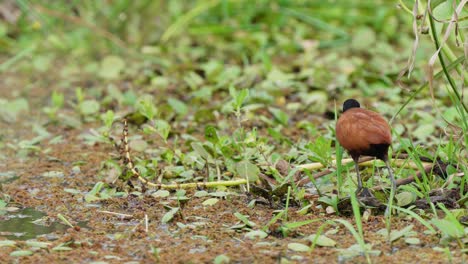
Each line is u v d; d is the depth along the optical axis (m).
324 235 7.49
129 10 18.31
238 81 14.03
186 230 7.80
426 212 7.97
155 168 9.60
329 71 15.44
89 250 7.30
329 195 8.30
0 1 18.39
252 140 9.16
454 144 8.77
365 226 7.70
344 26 18.56
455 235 7.07
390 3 19.31
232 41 17.81
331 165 8.68
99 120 12.77
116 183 9.34
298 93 13.73
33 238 7.76
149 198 8.80
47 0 18.28
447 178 8.26
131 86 14.91
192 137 10.96
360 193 8.10
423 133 10.96
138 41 17.86
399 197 7.98
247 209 8.35
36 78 15.77
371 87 13.80
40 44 17.56
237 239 7.51
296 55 16.83
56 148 11.33
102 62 16.25
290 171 8.49
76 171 10.17
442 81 14.25
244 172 8.63
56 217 8.39
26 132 12.33
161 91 14.35
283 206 8.41
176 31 18.14
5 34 17.83
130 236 7.65
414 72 14.53
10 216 8.46
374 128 7.42
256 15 18.72
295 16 18.61
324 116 12.69
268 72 14.72
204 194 8.75
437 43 8.08
